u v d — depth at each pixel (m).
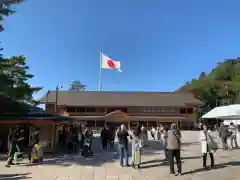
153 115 60.78
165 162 13.19
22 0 16.95
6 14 16.88
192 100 64.12
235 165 12.00
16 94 20.00
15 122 16.73
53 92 65.06
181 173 10.50
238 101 55.50
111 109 60.78
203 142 11.70
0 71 19.58
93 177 9.94
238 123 21.94
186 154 16.12
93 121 56.75
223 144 17.78
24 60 26.67
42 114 18.23
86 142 15.96
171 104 61.47
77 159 14.41
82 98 62.94
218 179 9.46
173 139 10.38
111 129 20.88
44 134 17.03
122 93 67.44
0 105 18.55
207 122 53.81
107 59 55.62
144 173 10.62
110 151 18.27
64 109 59.75
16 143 12.49
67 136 19.88
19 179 9.47
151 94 67.50
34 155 13.02
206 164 12.50
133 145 11.95
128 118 56.03
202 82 76.62
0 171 10.86
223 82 74.25
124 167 11.95
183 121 59.72
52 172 10.77
